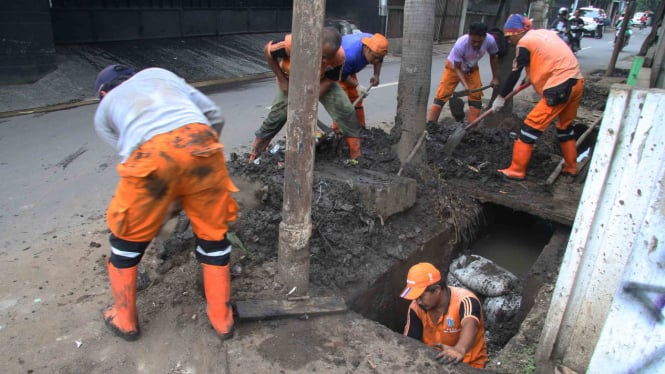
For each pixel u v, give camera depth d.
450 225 4.34
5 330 2.65
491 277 4.03
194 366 2.45
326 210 3.62
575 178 5.06
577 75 4.48
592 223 2.17
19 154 5.54
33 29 8.15
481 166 5.13
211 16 12.78
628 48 23.38
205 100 2.57
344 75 5.12
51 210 4.23
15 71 8.05
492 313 3.89
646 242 1.79
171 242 3.32
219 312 2.59
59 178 4.93
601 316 2.28
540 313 3.17
